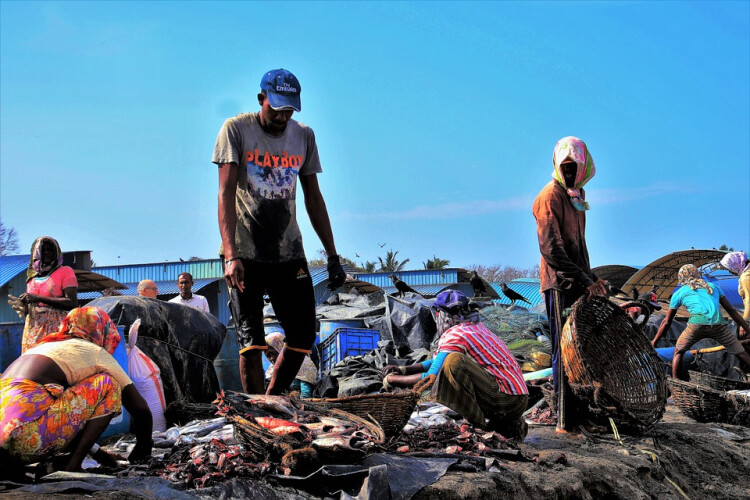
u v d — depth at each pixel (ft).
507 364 19.61
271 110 19.84
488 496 14.33
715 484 21.22
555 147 23.71
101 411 14.46
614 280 95.86
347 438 14.21
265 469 13.62
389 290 103.14
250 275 20.31
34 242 24.88
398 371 20.51
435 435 17.85
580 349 21.98
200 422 21.99
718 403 28.66
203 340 26.68
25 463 13.75
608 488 17.48
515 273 194.08
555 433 22.63
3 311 93.25
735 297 65.82
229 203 19.69
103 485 12.38
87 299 100.48
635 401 22.88
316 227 21.95
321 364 44.11
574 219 23.70
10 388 13.83
